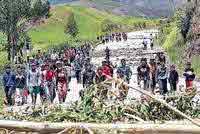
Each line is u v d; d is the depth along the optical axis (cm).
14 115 1675
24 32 7594
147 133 1327
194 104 1898
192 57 4750
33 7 7762
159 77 3134
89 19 19712
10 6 7281
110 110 1570
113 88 1545
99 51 7869
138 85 3425
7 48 7238
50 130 1358
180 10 5994
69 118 1574
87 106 1586
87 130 1334
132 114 1622
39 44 10844
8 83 2988
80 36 15938
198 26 4997
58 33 14550
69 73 3719
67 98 3356
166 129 1316
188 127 1307
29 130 1366
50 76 3003
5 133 1385
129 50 7531
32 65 3038
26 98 3050
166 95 1914
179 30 5778
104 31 18200
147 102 1675
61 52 7419
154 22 18162
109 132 1336
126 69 3516
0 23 7281
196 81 3753
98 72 2953
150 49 7550
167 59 5509
